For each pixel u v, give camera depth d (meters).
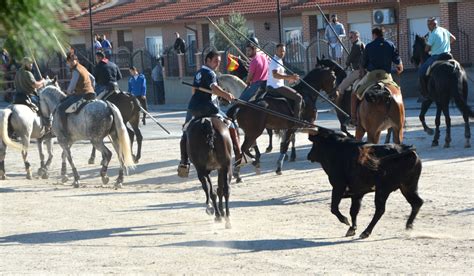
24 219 15.68
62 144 20.47
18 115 21.69
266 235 12.84
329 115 34.12
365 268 10.08
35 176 22.75
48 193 19.27
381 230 12.71
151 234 13.52
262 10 47.31
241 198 16.83
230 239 12.67
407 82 39.19
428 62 22.34
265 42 46.47
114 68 23.47
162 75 47.88
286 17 47.59
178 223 14.48
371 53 17.05
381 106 16.38
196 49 49.06
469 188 16.02
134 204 16.95
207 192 13.76
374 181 11.93
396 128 16.61
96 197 18.25
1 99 48.59
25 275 10.64
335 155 12.24
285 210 15.18
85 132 19.95
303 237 12.52
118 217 15.41
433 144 22.23
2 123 21.39
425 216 13.63
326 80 20.47
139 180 20.92
